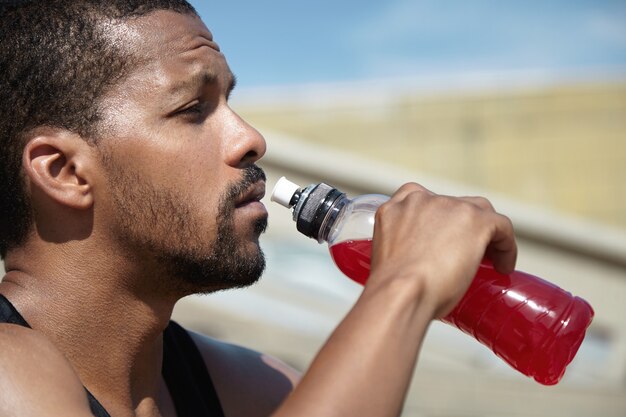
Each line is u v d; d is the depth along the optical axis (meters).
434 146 9.34
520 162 9.36
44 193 1.42
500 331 1.41
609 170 9.40
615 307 5.25
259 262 1.45
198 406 1.62
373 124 9.35
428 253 1.18
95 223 1.42
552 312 1.39
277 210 4.95
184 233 1.40
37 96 1.40
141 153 1.39
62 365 1.27
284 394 1.79
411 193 1.28
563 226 5.24
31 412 1.19
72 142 1.40
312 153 4.97
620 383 5.09
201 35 1.47
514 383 4.50
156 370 1.55
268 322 4.54
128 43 1.41
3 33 1.43
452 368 4.73
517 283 1.41
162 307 1.48
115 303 1.45
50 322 1.43
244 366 1.79
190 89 1.42
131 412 1.49
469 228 1.21
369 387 1.08
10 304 1.41
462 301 1.42
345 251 1.50
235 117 1.47
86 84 1.40
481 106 9.45
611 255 5.23
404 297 1.13
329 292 4.91
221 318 4.47
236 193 1.43
